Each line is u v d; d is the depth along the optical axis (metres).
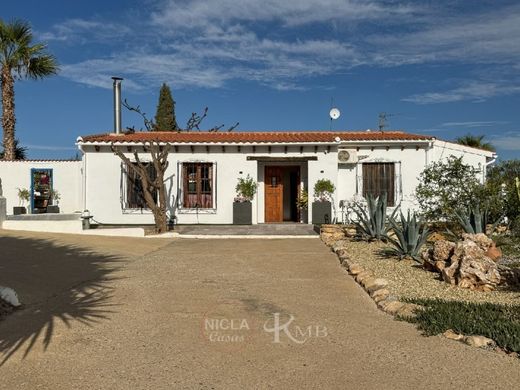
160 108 38.19
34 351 4.80
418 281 7.81
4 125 23.34
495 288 7.28
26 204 21.41
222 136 18.94
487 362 4.48
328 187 17.16
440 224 13.66
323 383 4.08
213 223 17.67
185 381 4.12
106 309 6.34
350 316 6.05
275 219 18.42
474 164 17.80
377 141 17.47
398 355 4.70
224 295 7.13
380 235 12.31
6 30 22.92
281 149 17.67
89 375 4.24
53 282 7.86
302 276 8.54
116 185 17.64
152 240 14.05
